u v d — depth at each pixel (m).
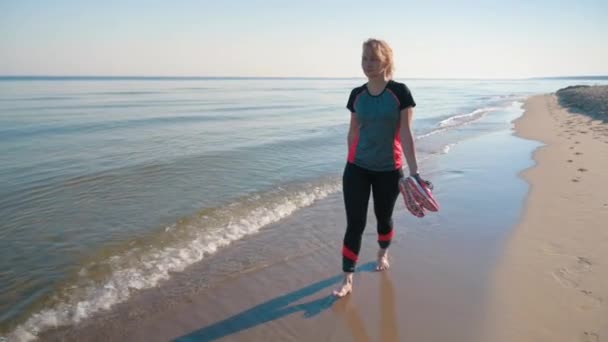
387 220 3.34
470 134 12.32
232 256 4.12
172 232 4.76
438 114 20.39
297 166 8.28
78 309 3.21
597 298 3.03
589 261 3.62
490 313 2.96
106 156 9.36
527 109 21.52
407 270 3.65
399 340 2.72
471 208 5.30
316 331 2.85
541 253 3.86
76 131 14.23
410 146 2.91
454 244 4.19
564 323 2.76
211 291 3.44
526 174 6.93
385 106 2.84
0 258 4.11
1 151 10.16
